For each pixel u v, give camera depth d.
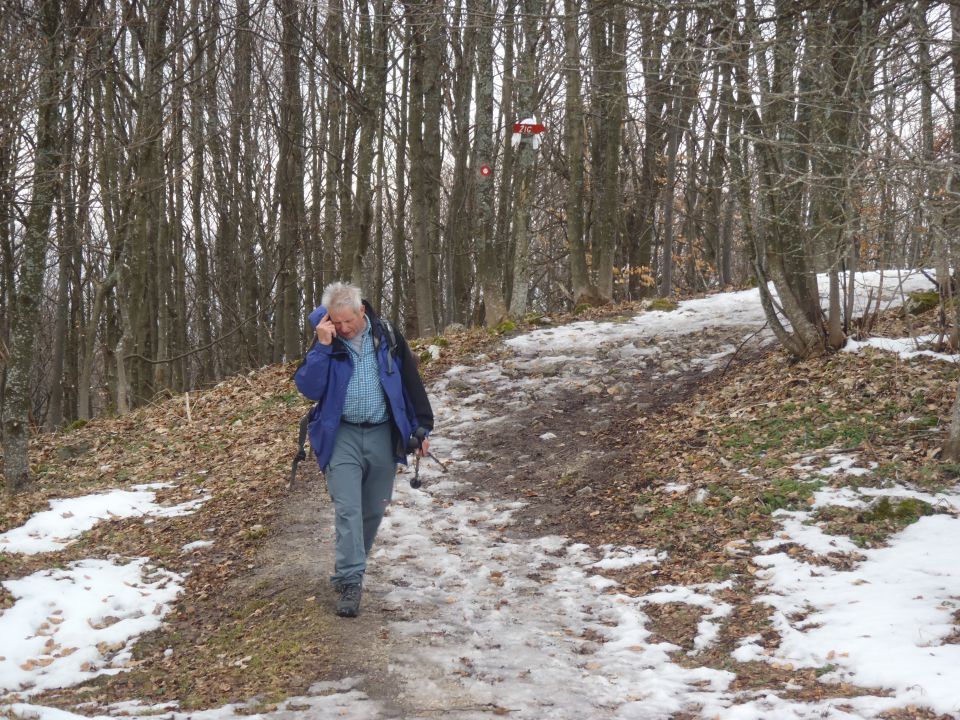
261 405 11.73
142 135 14.38
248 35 20.73
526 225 15.15
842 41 6.31
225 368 24.81
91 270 18.94
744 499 6.10
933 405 6.96
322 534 6.36
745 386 8.86
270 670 4.04
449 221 21.97
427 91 16.39
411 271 24.72
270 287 22.83
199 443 10.52
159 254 18.03
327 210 20.28
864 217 5.99
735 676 3.85
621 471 7.42
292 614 4.83
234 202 23.14
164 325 17.98
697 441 7.64
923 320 9.78
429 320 15.88
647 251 22.56
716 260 24.88
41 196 8.44
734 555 5.33
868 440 6.68
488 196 14.76
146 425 12.28
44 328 29.31
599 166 21.20
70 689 4.21
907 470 5.99
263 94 21.80
